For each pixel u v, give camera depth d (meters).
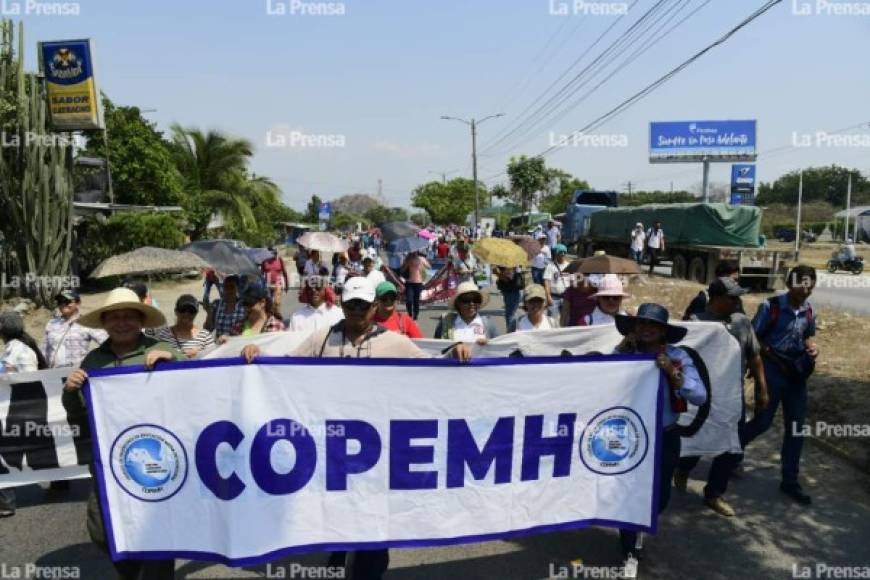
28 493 5.56
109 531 3.63
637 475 4.13
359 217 86.81
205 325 7.25
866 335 11.68
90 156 25.67
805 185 93.00
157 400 3.65
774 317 5.29
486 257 10.41
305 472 3.75
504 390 3.94
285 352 5.41
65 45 16.16
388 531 3.84
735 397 5.20
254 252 14.26
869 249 49.03
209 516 3.69
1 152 15.96
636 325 4.28
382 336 3.97
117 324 3.80
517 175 59.84
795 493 5.29
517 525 4.01
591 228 33.06
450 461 3.90
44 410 4.88
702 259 22.69
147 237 21.61
